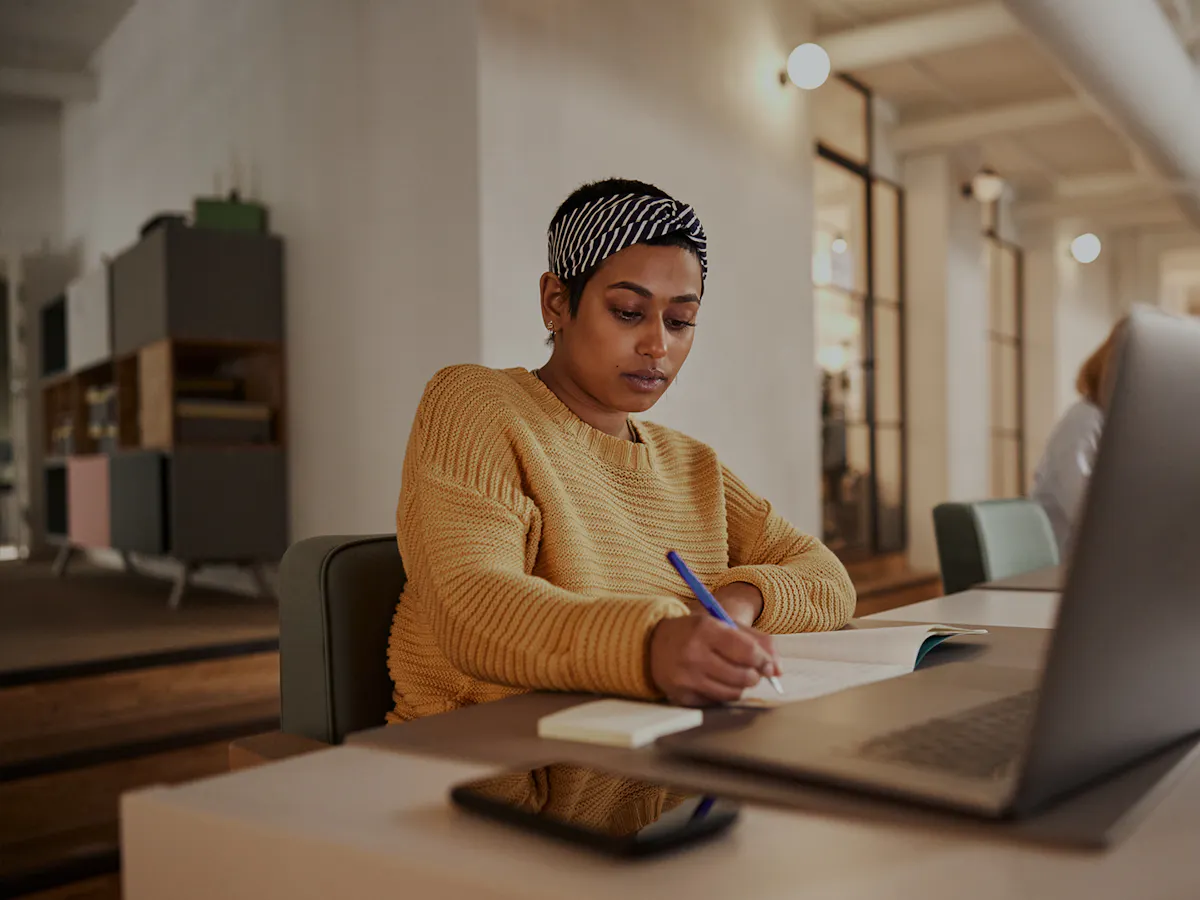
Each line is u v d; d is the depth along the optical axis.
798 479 4.72
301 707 0.93
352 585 0.92
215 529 4.06
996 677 0.69
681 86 4.07
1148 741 0.49
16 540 7.67
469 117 3.26
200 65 4.96
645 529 0.98
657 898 0.36
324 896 0.42
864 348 6.21
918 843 0.40
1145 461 0.41
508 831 0.43
